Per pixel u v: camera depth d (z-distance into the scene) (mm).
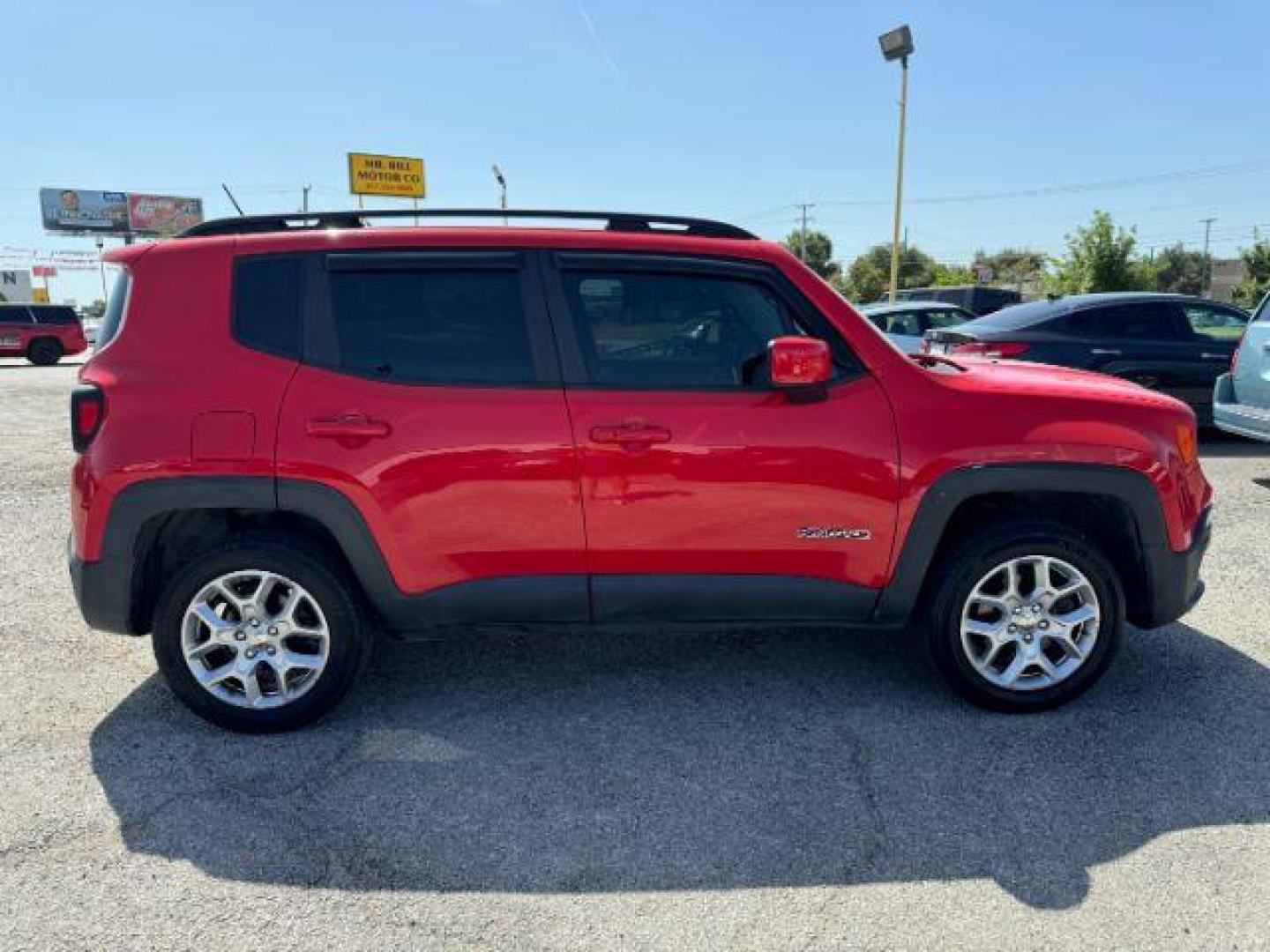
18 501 6789
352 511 2988
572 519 3057
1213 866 2434
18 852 2494
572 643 4004
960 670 3254
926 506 3102
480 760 2998
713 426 3039
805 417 3074
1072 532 3184
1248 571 4887
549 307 3098
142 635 3209
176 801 2748
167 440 2953
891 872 2418
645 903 2301
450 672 3699
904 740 3111
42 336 24438
